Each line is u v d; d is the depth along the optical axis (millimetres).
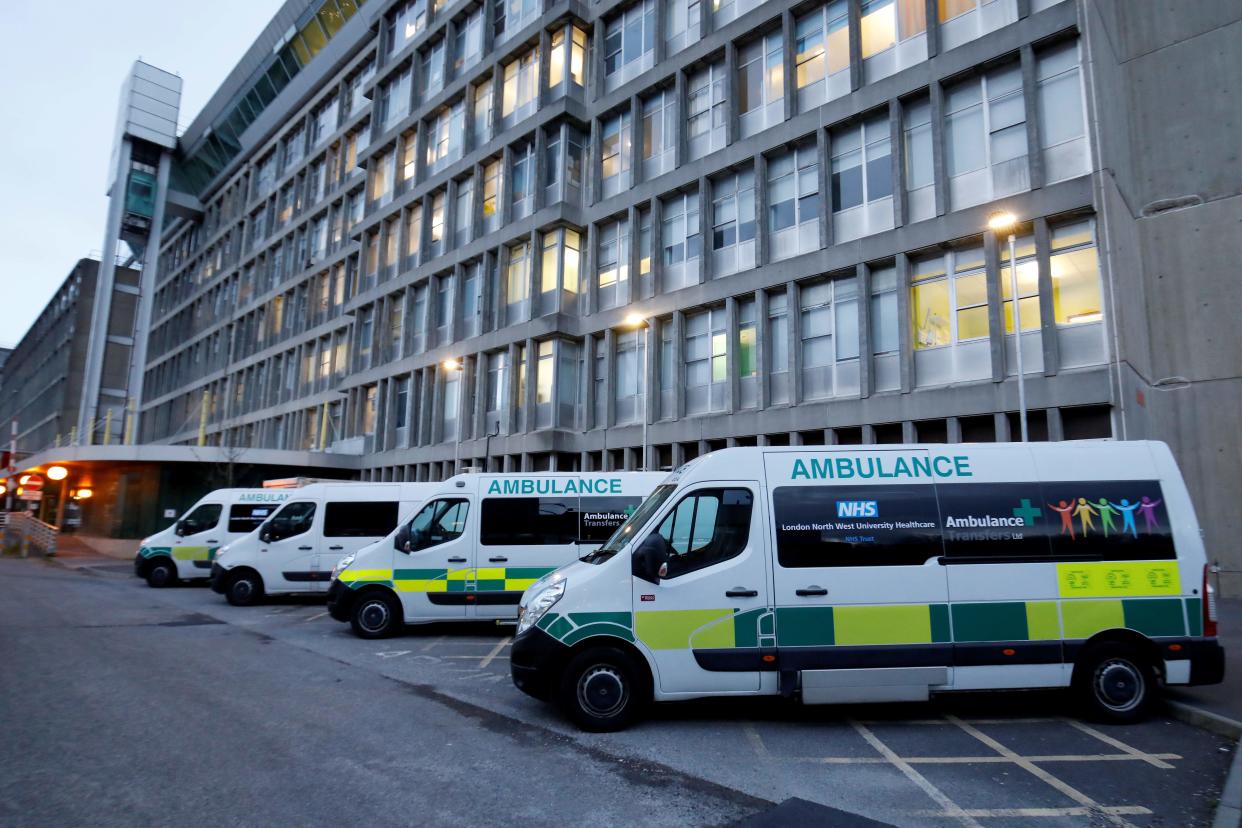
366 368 36406
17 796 4848
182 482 32375
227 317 52750
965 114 17750
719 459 7156
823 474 7078
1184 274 17469
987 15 17578
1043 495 7051
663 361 23906
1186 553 6969
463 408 29422
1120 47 18875
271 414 44875
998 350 16188
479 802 4875
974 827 4555
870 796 5066
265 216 50656
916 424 17609
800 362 20031
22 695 7566
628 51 26625
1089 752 6012
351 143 42375
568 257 27078
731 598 6730
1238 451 16328
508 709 7336
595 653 6633
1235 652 9414
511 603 11648
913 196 18328
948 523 6934
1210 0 17969
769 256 21234
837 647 6680
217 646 10719
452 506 11969
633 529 7125
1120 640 6852
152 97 64000
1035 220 15984
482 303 29344
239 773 5352
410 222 34406
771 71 22016
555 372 26266
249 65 51031
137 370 62844
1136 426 15367
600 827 4500
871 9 19797
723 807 4840
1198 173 17609
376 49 40938
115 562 28641
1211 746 6141
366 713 7098
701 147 23625
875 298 18812
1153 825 4598
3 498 49594
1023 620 6785
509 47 29828
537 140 27734
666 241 24359
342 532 15711
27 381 87688
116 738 6148
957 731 6621
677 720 6953
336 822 4512
